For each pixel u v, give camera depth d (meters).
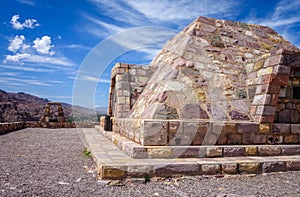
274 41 8.12
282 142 5.70
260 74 6.20
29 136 10.83
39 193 3.28
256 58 6.59
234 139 5.37
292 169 4.79
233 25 8.07
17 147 7.46
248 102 6.15
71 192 3.36
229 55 7.09
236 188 3.73
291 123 6.00
